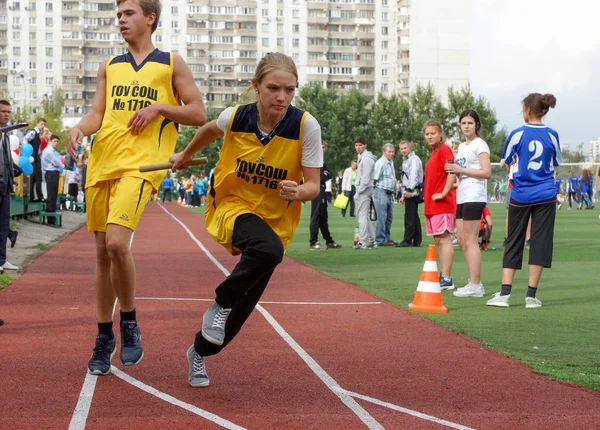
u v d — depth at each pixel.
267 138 5.01
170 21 137.00
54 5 136.38
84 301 9.20
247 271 4.91
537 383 5.59
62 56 137.00
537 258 9.28
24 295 9.61
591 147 126.94
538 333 7.61
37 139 22.58
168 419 4.57
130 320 5.72
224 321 5.11
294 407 4.88
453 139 82.19
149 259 14.75
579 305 9.51
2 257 11.82
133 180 5.43
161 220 30.92
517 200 9.31
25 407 4.79
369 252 16.73
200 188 51.50
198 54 138.00
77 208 30.55
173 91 5.72
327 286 10.99
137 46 5.71
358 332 7.54
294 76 4.88
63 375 5.63
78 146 5.45
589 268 13.85
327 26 141.00
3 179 11.42
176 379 5.55
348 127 86.44
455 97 81.69
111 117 5.57
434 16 119.38
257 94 5.05
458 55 120.62
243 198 5.14
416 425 4.53
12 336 7.08
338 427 4.46
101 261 5.67
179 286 10.81
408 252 16.66
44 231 20.70
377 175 18.27
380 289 10.83
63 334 7.20
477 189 10.26
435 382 5.59
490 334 7.54
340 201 19.41
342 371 5.89
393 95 84.12
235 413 4.72
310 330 7.61
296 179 5.18
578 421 4.65
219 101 138.75
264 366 6.01
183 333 7.32
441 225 10.74
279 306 9.12
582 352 6.73
